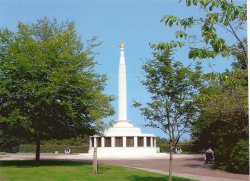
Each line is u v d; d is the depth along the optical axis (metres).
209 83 17.45
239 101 22.11
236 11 7.96
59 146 75.62
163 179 22.91
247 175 27.20
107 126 35.00
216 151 31.83
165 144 76.19
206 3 7.96
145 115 19.36
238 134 29.59
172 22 8.76
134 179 22.75
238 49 8.70
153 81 18.83
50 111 32.03
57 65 31.02
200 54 8.54
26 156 57.50
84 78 31.33
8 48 31.41
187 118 19.08
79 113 32.72
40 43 32.34
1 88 30.44
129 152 60.09
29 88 29.75
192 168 33.12
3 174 24.06
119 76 61.72
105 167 30.34
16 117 30.09
